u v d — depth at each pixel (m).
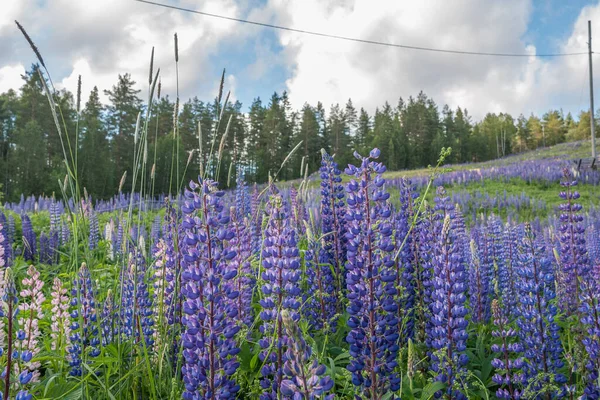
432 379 3.82
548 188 29.39
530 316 4.09
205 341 2.78
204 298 2.83
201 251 2.89
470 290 5.98
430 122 111.88
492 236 6.80
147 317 4.25
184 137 79.88
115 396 3.51
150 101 3.92
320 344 4.54
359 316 3.57
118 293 4.46
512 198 24.48
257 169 78.00
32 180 53.38
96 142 58.34
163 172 39.03
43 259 10.23
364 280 3.63
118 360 3.60
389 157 93.25
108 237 8.25
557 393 3.72
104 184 54.41
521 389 4.07
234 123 70.31
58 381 3.74
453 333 3.77
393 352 3.52
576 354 4.09
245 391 3.75
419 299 4.81
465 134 119.31
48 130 60.53
